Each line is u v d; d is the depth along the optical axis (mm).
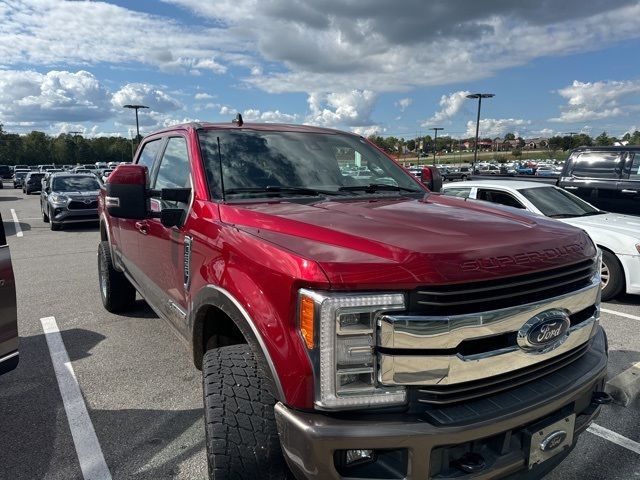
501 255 2012
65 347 4730
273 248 2094
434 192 3678
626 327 5453
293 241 2137
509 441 2020
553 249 2178
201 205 2867
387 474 1842
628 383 4027
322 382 1817
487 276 1911
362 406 1840
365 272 1835
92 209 14336
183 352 4582
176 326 3270
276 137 3586
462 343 1915
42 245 11375
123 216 2861
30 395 3771
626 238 6297
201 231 2729
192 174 3113
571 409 2258
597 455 3053
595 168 9617
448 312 1864
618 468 2920
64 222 14094
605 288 6500
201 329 2746
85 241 12023
